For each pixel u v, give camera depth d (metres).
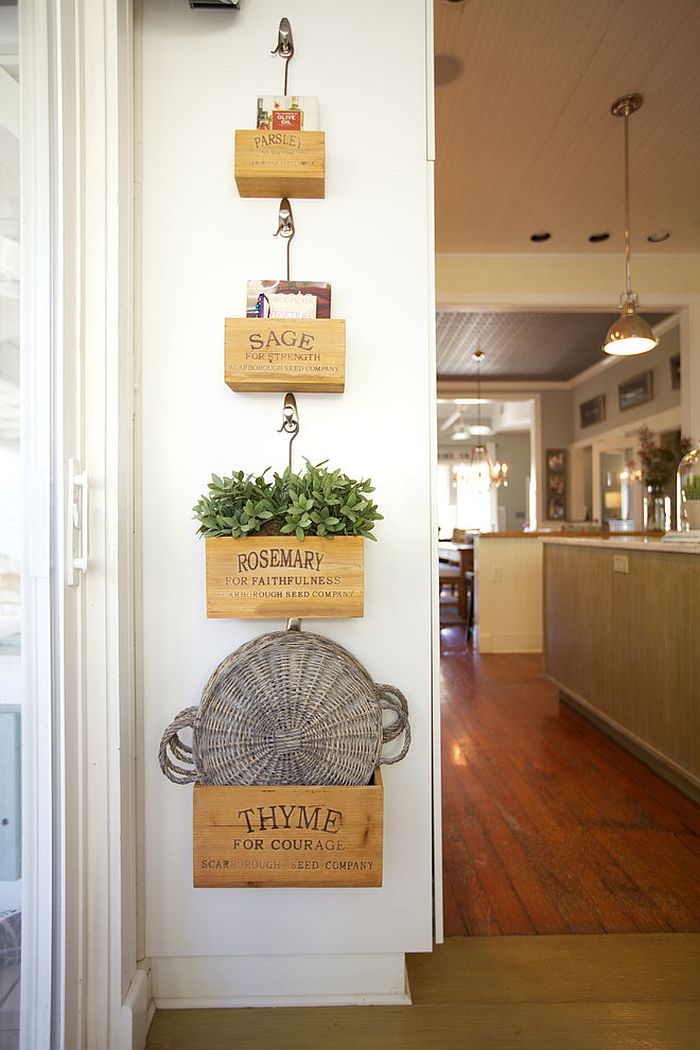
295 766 1.21
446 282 4.68
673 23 2.52
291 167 1.27
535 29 2.54
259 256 1.35
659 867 1.88
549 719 3.25
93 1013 1.19
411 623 1.37
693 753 2.26
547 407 8.76
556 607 3.57
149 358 1.34
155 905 1.34
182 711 1.29
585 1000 1.37
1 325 0.95
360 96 1.36
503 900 1.72
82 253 1.18
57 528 1.11
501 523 11.73
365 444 1.36
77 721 1.15
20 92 1.01
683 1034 1.28
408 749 1.29
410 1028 1.29
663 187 3.79
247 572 1.19
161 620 1.34
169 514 1.34
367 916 1.35
